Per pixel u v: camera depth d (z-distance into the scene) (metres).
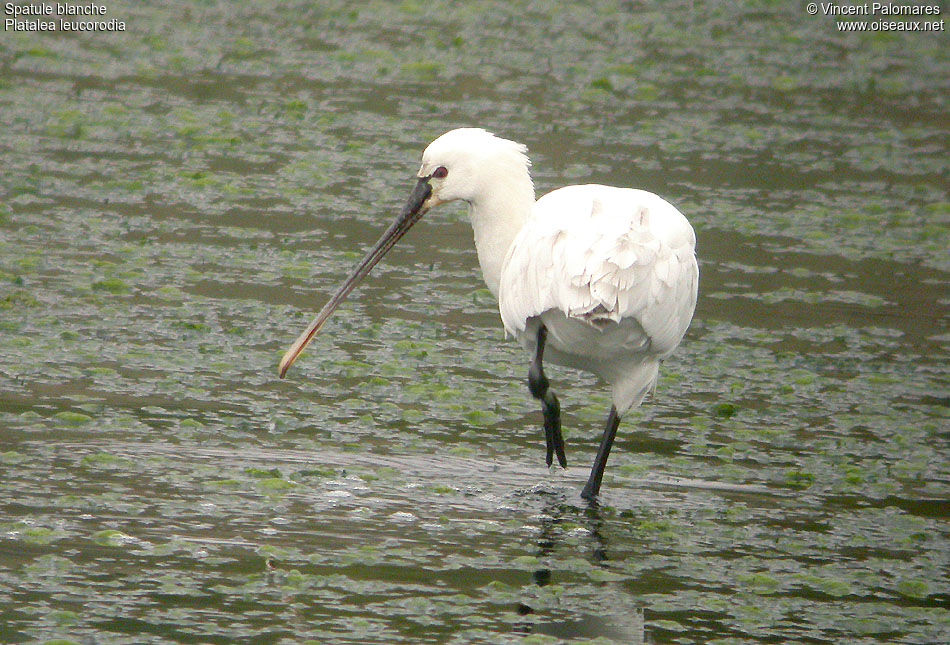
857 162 21.00
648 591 9.29
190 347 13.38
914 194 19.84
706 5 29.75
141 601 8.66
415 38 25.86
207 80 22.58
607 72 24.31
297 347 12.32
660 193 18.83
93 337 13.41
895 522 10.76
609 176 19.22
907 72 26.00
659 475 11.44
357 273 12.38
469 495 10.73
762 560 9.94
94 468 10.66
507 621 8.70
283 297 14.89
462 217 18.11
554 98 22.77
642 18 28.33
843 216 18.69
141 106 21.08
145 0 27.42
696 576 9.59
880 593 9.52
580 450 11.87
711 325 15.06
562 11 28.47
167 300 14.52
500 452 11.65
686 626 8.81
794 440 12.32
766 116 22.80
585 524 10.34
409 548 9.68
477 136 11.80
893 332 15.18
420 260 16.47
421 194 11.98
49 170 18.17
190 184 18.11
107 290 14.63
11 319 13.64
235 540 9.61
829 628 8.94
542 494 10.87
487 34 26.44
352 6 27.91
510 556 9.67
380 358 13.52
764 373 13.86
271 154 19.50
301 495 10.46
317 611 8.66
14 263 15.09
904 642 8.80
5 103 20.64
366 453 11.38
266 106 21.52
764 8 29.80
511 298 10.78
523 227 10.98
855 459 11.98
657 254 10.25
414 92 22.66
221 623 8.44
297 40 25.28
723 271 16.59
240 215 17.23
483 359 13.73
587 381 13.57
